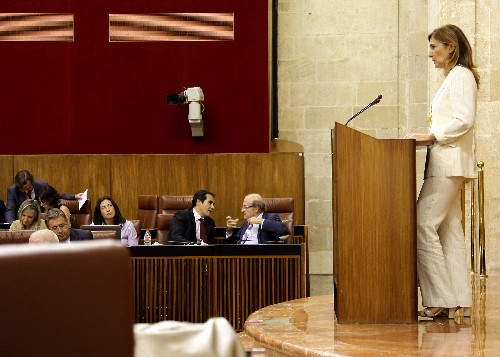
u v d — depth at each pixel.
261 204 8.55
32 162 11.08
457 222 5.06
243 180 11.12
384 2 11.90
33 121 11.23
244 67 11.23
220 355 1.71
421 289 5.04
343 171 4.86
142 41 11.23
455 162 4.86
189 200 9.77
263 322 5.17
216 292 7.33
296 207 11.08
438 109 4.94
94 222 8.85
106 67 11.23
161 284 7.36
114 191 11.13
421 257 4.98
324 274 11.96
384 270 4.89
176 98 10.91
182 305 7.36
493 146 9.28
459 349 4.19
